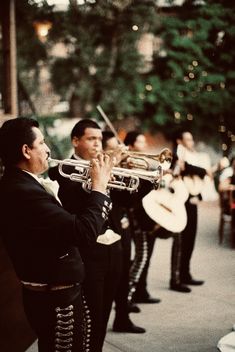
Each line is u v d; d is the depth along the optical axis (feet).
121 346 11.64
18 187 6.68
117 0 35.55
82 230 6.56
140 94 36.52
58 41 36.78
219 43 34.99
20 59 36.42
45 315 6.94
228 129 36.17
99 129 9.91
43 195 6.69
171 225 13.46
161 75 37.11
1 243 10.25
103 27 36.55
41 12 35.09
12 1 18.86
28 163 6.97
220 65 35.17
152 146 38.09
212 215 27.61
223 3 34.76
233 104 35.17
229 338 11.62
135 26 35.58
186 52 35.29
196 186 15.67
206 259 19.20
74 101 38.83
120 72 37.45
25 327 11.36
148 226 13.50
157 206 13.74
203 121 36.37
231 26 34.35
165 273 17.60
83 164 7.79
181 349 11.48
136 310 13.87
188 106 36.14
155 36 36.32
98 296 9.07
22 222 6.61
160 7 36.14
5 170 7.04
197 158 16.22
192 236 15.90
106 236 9.21
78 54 37.06
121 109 37.09
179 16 35.81
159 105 36.60
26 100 27.63
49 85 37.86
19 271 6.88
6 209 6.70
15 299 10.87
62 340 6.95
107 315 9.62
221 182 21.84
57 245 6.68
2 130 6.97
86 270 8.93
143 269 13.87
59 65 37.37
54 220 6.53
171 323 13.09
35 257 6.70
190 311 13.96
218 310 14.02
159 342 11.87
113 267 9.36
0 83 19.67
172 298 15.03
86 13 35.94
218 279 16.76
